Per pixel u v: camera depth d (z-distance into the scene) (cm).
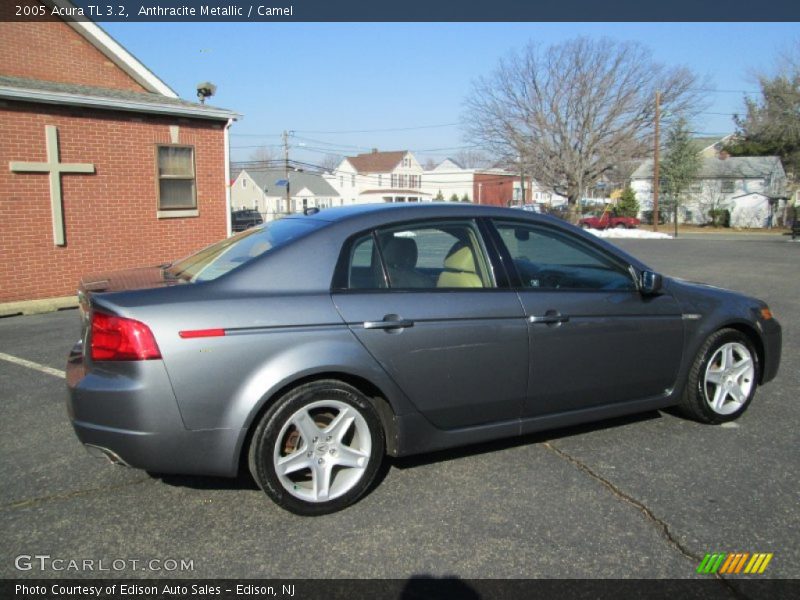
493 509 323
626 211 5200
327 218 358
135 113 1146
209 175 1280
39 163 1027
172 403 294
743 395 447
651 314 408
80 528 308
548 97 4262
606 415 405
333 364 315
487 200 7719
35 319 908
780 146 5053
